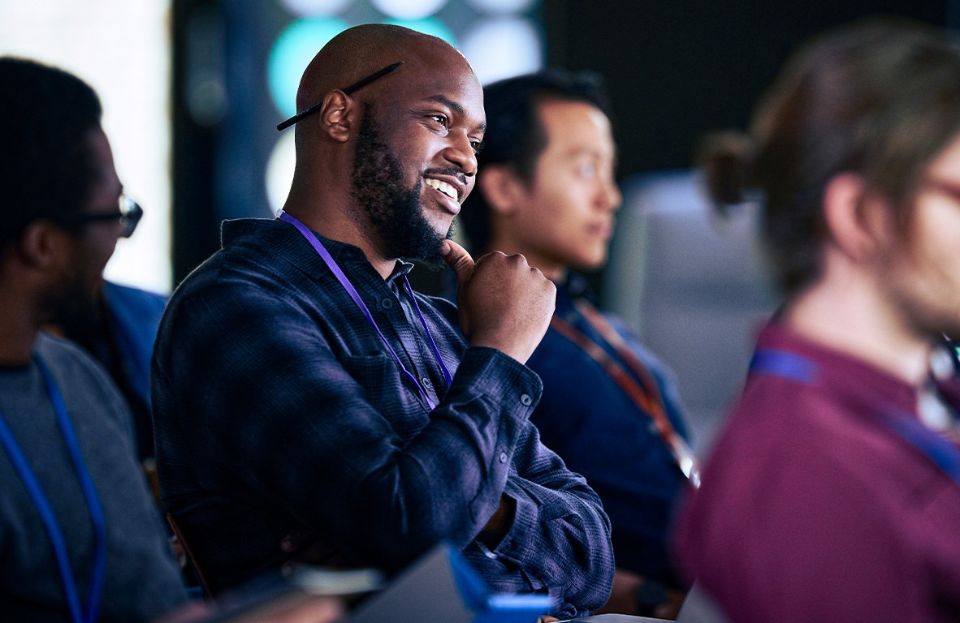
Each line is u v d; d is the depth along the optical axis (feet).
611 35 25.38
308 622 5.04
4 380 8.11
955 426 6.12
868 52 5.40
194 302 8.25
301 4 24.56
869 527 4.84
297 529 8.04
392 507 7.40
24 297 8.11
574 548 8.86
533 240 13.62
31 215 8.00
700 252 17.17
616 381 12.92
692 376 17.01
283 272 8.55
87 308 8.41
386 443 7.67
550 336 12.87
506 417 8.09
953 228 5.19
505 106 13.65
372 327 8.69
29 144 8.00
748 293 16.89
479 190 13.78
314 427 7.66
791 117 5.53
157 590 8.49
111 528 8.34
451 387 8.20
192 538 8.40
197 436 8.12
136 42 24.49
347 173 8.84
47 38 24.45
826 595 4.80
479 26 24.40
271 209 24.97
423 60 8.95
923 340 5.49
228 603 5.19
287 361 7.88
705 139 24.43
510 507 8.46
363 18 24.52
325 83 8.96
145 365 12.17
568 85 13.98
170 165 24.66
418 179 8.80
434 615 5.42
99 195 8.29
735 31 25.05
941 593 4.89
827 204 5.37
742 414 5.36
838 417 5.16
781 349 5.43
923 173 5.19
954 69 5.28
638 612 11.23
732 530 5.04
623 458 12.44
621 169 25.48
